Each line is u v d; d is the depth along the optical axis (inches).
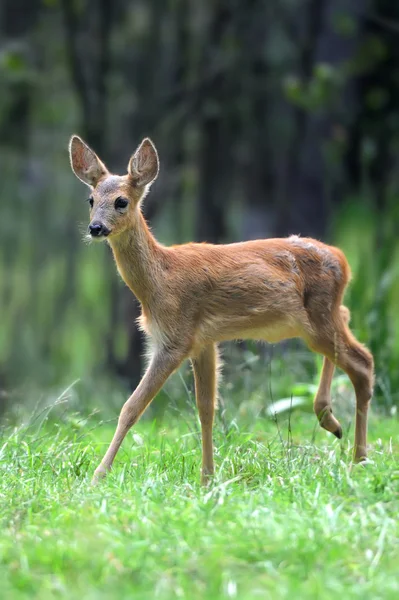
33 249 1357.0
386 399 534.9
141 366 876.0
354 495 332.8
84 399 649.6
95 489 355.9
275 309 411.5
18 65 865.5
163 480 370.9
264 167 1077.8
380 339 565.3
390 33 901.8
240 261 412.5
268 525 298.0
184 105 899.4
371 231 1032.8
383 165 940.0
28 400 698.8
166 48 936.9
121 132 911.0
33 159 1193.4
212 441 403.5
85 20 923.4
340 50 910.4
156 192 903.7
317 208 960.9
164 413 546.0
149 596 256.2
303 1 933.2
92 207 411.2
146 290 405.7
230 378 588.7
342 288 426.6
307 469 369.1
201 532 296.7
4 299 1320.1
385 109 905.5
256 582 265.4
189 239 1222.3
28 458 397.7
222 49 899.4
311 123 932.6
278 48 920.3
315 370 573.0
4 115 960.9
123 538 294.2
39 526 313.4
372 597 256.8
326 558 280.1
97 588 263.0
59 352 1111.0
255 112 960.3
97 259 1364.4
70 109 1051.9
